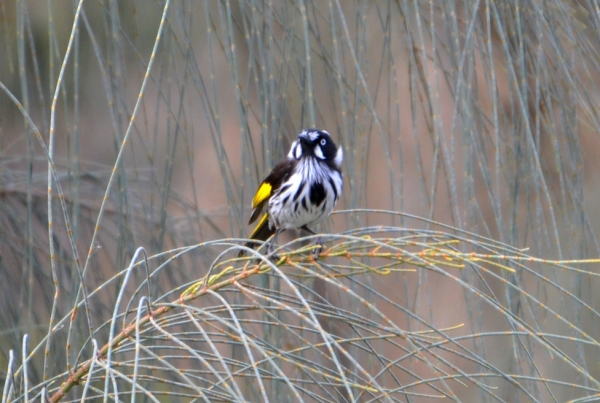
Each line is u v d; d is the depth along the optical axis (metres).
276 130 6.32
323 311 4.99
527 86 6.14
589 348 12.56
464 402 15.47
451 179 5.77
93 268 7.86
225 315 7.44
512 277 6.00
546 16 6.34
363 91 6.45
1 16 8.66
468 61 6.00
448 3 6.09
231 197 6.11
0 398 7.36
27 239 7.06
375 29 8.71
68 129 6.06
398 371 16.16
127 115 6.53
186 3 6.77
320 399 4.87
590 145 12.99
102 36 9.38
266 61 6.32
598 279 11.86
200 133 14.16
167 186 6.63
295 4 6.37
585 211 6.26
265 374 5.59
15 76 10.98
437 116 5.78
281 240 13.36
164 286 8.66
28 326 6.93
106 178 8.44
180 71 8.49
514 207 6.18
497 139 5.81
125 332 4.94
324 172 8.64
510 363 7.00
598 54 6.45
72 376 4.86
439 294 15.03
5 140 10.42
